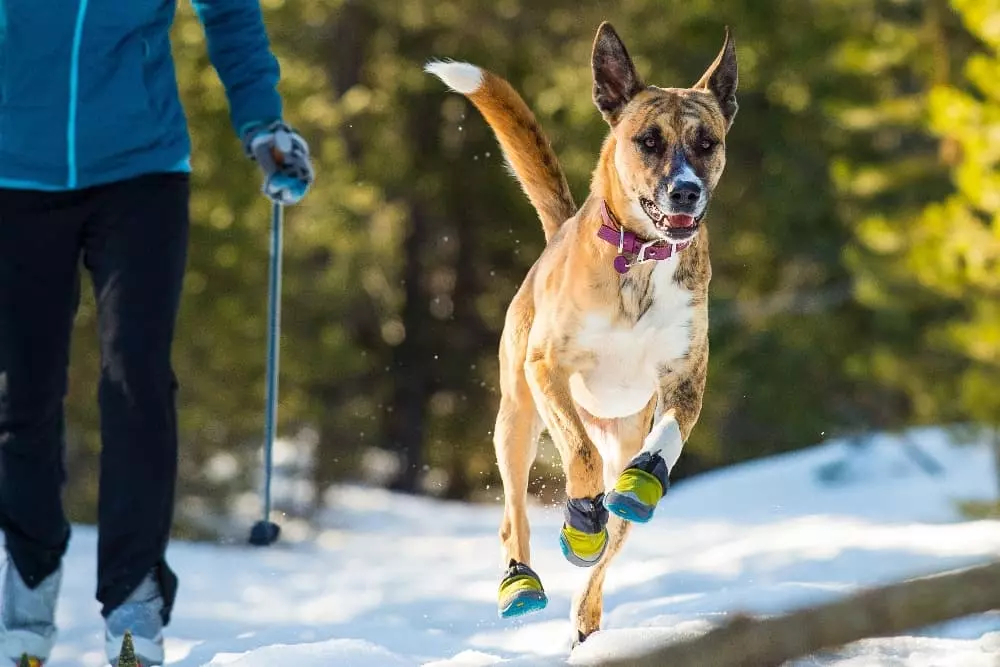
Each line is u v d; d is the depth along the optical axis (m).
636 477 4.86
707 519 15.46
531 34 26.88
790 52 23.80
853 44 19.67
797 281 25.48
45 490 5.03
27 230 4.95
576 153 23.86
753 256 25.27
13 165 4.91
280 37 20.64
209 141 18.20
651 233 5.30
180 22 18.06
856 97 22.84
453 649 5.75
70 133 4.90
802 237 24.53
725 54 5.68
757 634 3.10
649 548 11.37
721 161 5.52
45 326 4.98
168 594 5.00
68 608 8.50
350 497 23.00
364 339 28.73
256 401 19.25
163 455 4.93
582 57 25.17
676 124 5.39
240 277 18.73
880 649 4.58
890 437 19.08
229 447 19.14
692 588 7.25
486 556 13.25
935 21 18.91
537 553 10.88
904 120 19.52
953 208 14.98
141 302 4.92
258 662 4.54
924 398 18.95
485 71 6.01
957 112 14.56
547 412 5.25
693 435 23.50
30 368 4.96
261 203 18.69
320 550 15.30
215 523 18.69
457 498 28.92
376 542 16.98
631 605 6.05
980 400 14.45
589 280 5.16
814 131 24.67
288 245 19.75
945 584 3.14
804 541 8.16
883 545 7.46
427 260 29.19
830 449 19.53
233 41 5.34
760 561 7.54
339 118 21.97
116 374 4.91
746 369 23.55
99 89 4.92
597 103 5.65
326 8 23.95
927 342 19.56
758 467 19.25
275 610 8.80
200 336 18.50
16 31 4.88
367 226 25.94
